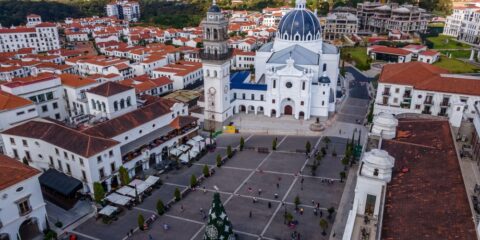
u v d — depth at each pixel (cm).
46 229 6756
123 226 7000
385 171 4797
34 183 6431
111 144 7894
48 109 11538
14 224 6212
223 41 10875
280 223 7000
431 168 4856
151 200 7838
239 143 10569
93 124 9244
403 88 10825
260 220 7100
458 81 10231
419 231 3759
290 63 11438
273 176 8706
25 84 10775
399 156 5356
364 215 4984
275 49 13550
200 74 17025
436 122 6291
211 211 5797
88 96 10112
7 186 5962
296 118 12081
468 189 4481
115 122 8919
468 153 5956
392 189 4647
